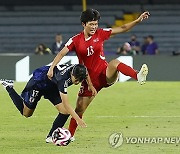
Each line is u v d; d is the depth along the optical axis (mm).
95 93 31484
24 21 101688
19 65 68938
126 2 105438
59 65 30953
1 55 69000
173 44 98562
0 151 31188
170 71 69750
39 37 99625
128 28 31938
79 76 29688
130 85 66375
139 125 39719
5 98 54844
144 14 31969
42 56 68750
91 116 44344
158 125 39625
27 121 41875
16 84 65750
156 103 52281
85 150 31281
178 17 101438
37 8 104562
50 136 32844
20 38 99625
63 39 98812
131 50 77500
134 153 30453
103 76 32125
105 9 103938
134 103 52281
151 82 69250
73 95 57781
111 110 47812
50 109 48094
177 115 44625
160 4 104312
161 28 99812
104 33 31562
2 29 100625
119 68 31312
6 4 105562
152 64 69750
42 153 30594
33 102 32781
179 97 56500
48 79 31781
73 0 106188
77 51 31516
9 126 39656
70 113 29672
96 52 31516
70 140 31281
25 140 34375
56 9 104625
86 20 30750
